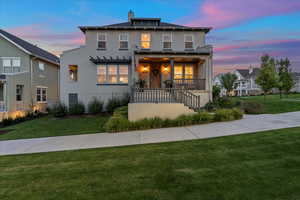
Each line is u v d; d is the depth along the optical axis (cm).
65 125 957
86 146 531
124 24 1522
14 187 288
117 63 1402
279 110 1202
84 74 1401
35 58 1612
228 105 1224
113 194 256
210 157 388
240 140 508
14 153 490
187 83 1262
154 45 1422
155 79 1448
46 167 371
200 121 792
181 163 362
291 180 276
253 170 315
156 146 494
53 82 1964
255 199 230
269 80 1744
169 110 854
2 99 1448
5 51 1514
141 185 279
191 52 1152
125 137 622
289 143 459
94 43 1406
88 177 315
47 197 255
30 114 1437
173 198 240
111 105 1345
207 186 268
